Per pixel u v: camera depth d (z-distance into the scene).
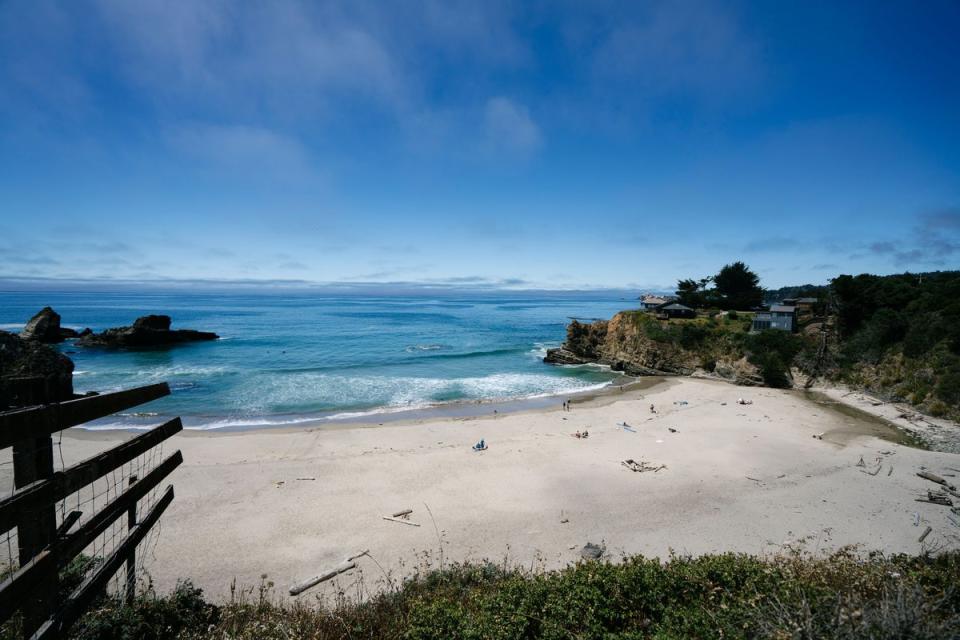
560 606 7.77
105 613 6.70
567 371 57.31
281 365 55.38
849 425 34.09
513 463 25.00
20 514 3.85
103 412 4.98
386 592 12.45
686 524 18.55
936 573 7.96
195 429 31.70
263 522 18.31
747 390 46.81
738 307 80.56
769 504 20.38
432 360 61.31
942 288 47.75
